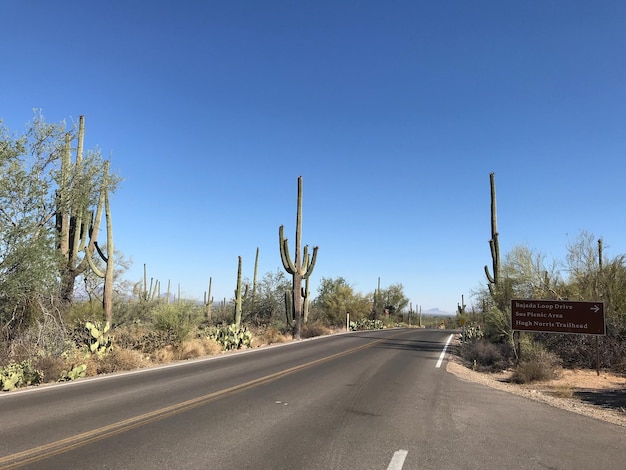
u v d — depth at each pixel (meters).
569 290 20.61
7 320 15.20
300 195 34.31
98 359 15.84
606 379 15.66
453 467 6.02
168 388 11.62
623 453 6.76
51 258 15.21
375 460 6.22
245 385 12.20
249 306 41.47
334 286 61.53
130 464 5.85
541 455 6.60
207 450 6.48
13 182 14.84
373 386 12.52
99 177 18.23
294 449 6.61
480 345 22.02
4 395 10.58
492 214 26.66
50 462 5.88
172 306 22.34
